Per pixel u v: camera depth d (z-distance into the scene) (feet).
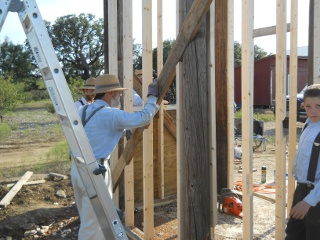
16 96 50.67
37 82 100.22
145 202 12.05
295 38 10.91
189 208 8.73
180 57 8.73
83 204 9.84
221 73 16.60
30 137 36.78
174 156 17.33
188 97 8.57
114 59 13.92
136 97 15.06
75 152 7.62
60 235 13.55
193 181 8.63
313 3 10.52
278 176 10.55
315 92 7.77
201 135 8.52
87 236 9.71
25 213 15.03
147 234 12.14
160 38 15.15
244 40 8.69
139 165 16.29
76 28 119.65
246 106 8.75
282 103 10.23
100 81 10.23
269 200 16.19
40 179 19.66
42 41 6.86
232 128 16.89
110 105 10.53
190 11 8.18
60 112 7.32
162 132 16.46
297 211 7.73
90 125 9.80
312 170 7.81
